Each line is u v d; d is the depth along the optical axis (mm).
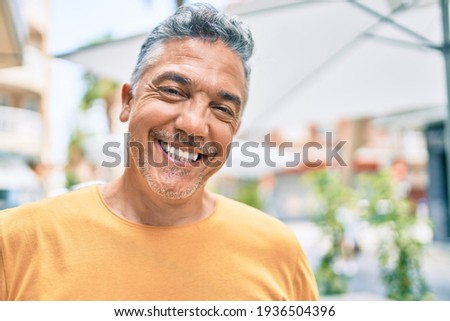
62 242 1130
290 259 1336
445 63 3205
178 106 1119
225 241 1249
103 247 1142
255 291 1214
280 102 4285
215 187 9445
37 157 16328
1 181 13852
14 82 15688
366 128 16141
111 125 14625
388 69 4117
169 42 1155
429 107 8953
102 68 3305
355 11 3107
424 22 3592
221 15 1165
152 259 1158
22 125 15836
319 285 5086
